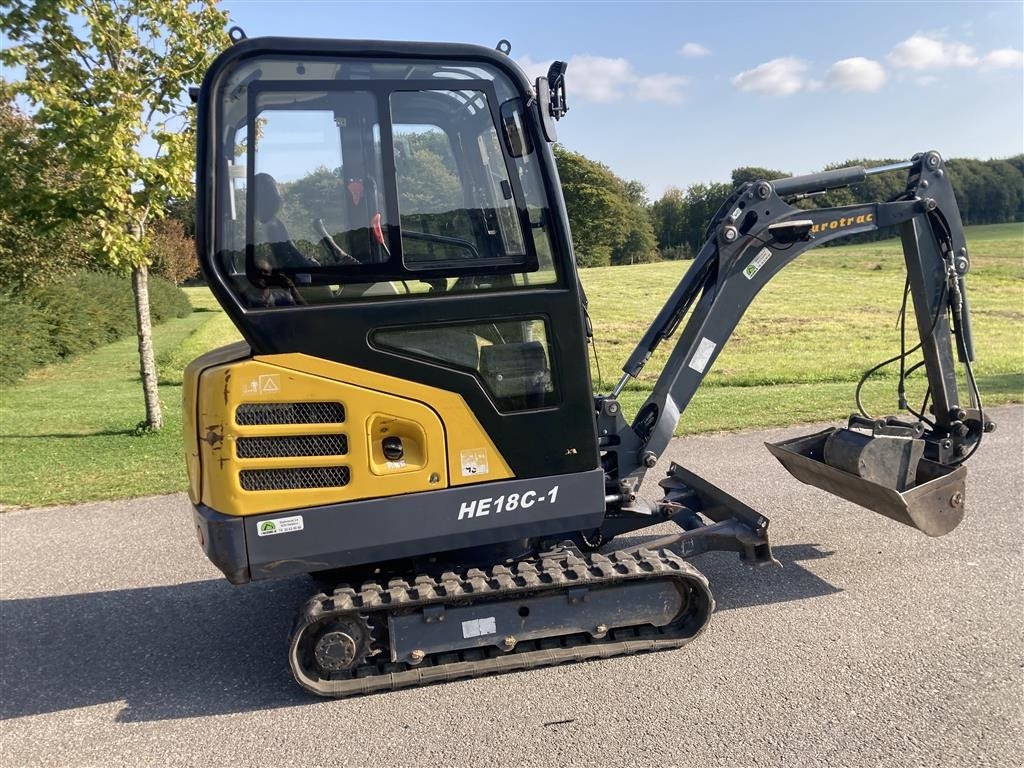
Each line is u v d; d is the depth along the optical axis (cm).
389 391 347
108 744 339
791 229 450
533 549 420
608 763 308
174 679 394
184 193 822
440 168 353
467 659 377
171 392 1332
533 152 359
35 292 1734
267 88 332
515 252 362
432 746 326
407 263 349
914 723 326
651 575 381
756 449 777
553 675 376
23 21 752
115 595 495
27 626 456
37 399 1295
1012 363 1291
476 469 362
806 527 561
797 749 311
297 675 355
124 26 782
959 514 457
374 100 343
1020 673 360
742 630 413
